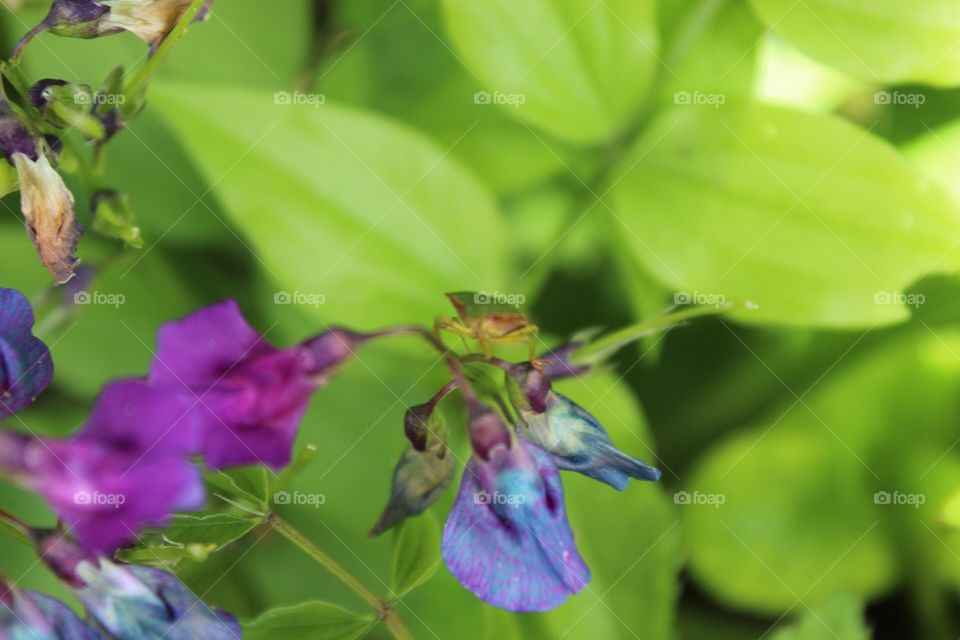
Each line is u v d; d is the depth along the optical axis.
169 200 0.25
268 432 0.21
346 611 0.22
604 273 0.26
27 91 0.21
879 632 0.26
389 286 0.24
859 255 0.24
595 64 0.25
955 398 0.26
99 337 0.25
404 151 0.24
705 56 0.25
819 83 0.27
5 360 0.21
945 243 0.24
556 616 0.24
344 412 0.24
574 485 0.24
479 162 0.26
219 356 0.21
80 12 0.22
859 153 0.24
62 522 0.21
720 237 0.24
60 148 0.22
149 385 0.20
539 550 0.21
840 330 0.27
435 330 0.22
